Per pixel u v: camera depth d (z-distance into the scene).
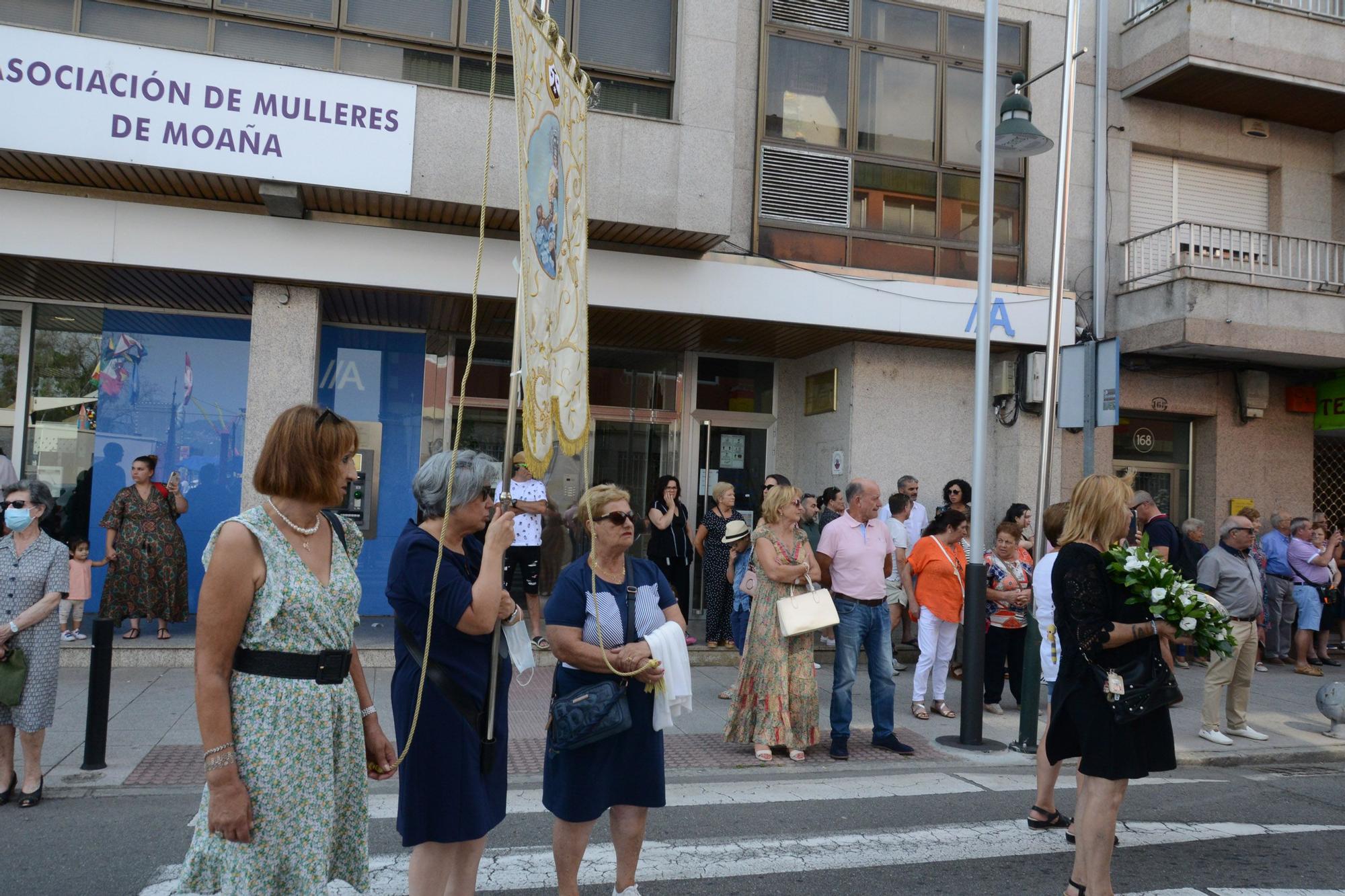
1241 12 12.08
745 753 6.95
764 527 6.81
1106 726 3.97
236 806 2.46
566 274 3.77
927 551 8.39
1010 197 12.07
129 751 6.32
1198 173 13.40
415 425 11.55
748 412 12.81
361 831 2.78
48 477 10.45
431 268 9.46
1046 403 7.66
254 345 9.27
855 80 11.42
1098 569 4.11
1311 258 12.75
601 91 9.99
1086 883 4.02
